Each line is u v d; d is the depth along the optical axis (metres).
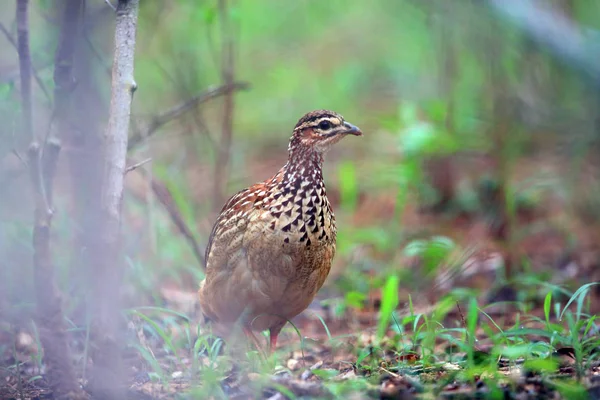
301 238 8.70
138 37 17.53
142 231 12.51
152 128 11.24
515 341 8.73
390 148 18.47
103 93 13.45
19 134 9.84
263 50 23.88
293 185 8.79
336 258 14.29
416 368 8.15
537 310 11.53
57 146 7.51
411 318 9.30
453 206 15.65
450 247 12.68
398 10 22.45
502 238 13.77
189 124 15.69
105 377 7.48
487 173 15.97
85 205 10.23
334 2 24.62
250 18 24.12
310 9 24.81
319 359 9.58
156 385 8.16
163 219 13.48
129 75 7.39
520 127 17.09
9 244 11.55
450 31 16.81
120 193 7.27
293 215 8.69
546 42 14.16
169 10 16.27
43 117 11.92
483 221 14.81
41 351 9.27
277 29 24.59
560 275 12.80
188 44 17.17
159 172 13.82
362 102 21.59
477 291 11.94
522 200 15.12
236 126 19.58
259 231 8.70
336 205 16.67
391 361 8.84
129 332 9.20
